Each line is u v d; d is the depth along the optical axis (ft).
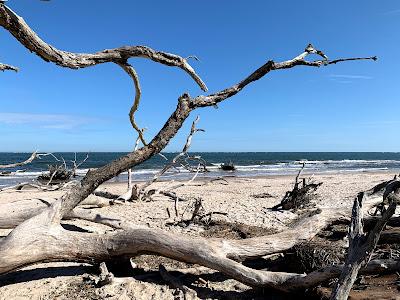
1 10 9.62
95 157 251.80
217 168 121.70
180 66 14.61
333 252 15.39
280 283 13.73
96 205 35.42
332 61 15.79
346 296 11.61
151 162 165.99
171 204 38.75
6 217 21.06
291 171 117.91
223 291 14.94
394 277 14.25
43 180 68.44
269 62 15.55
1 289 15.19
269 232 25.30
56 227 16.12
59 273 16.81
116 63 14.34
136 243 15.64
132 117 17.26
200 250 15.01
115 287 15.10
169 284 15.31
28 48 11.04
